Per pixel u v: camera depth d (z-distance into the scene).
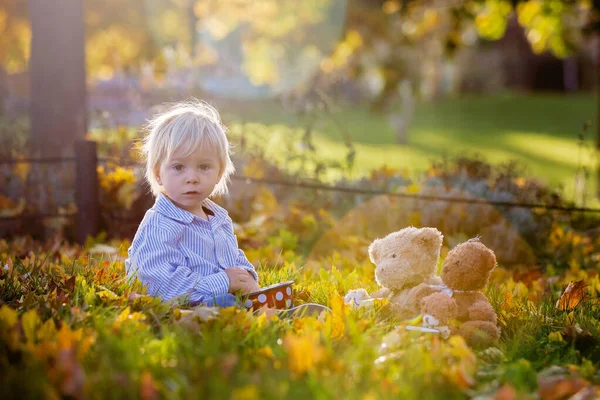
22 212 6.87
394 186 7.29
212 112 4.47
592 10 13.08
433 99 44.34
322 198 7.24
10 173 7.16
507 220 6.60
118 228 6.62
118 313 3.40
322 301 4.06
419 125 33.94
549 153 25.84
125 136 8.27
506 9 13.48
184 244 3.77
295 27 24.91
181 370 2.67
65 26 8.39
